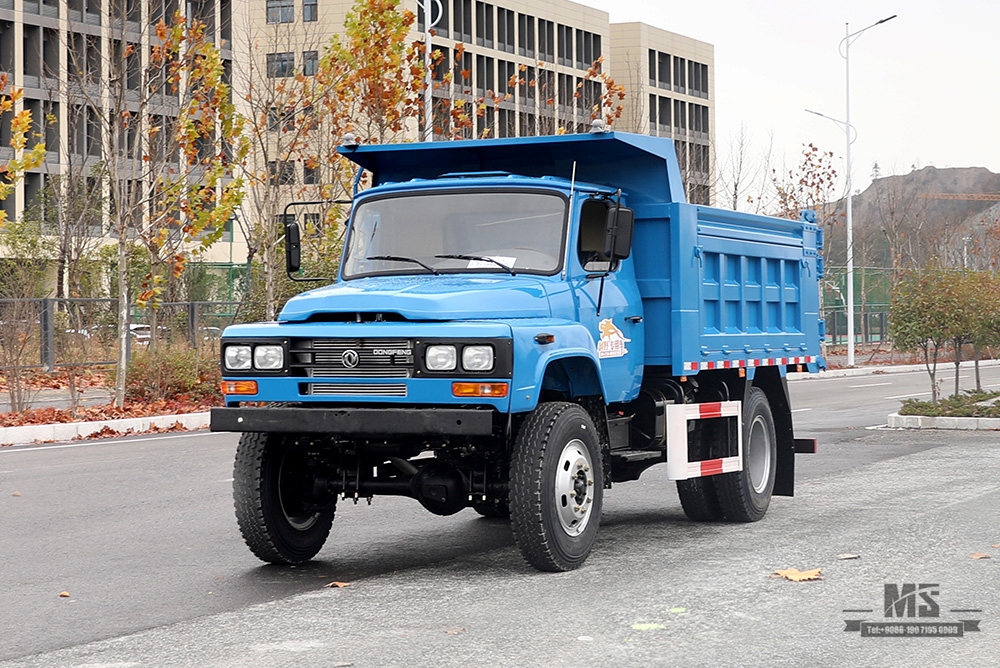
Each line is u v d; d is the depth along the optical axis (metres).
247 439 9.27
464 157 10.78
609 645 6.84
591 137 10.01
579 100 67.50
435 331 8.38
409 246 9.73
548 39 84.75
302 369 8.75
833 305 58.38
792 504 12.23
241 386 8.89
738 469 10.92
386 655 6.68
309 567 9.41
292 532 9.41
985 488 13.01
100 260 37.53
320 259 27.05
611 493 13.49
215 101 24.73
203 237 25.03
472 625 7.34
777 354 12.10
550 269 9.39
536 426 8.73
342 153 10.81
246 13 42.00
